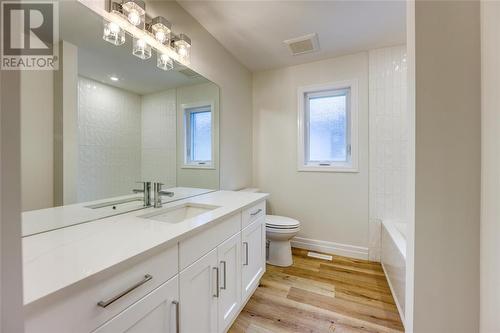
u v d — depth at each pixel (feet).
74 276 1.97
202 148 6.61
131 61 4.44
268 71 9.39
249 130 9.38
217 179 7.29
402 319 4.91
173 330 3.01
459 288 2.41
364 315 5.12
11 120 1.23
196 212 5.27
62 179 3.34
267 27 6.40
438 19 2.44
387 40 7.10
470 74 2.37
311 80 8.66
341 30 6.54
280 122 9.24
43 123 3.10
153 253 2.64
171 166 5.49
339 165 8.49
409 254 2.73
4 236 1.19
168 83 5.36
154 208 4.64
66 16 3.30
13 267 1.22
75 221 3.52
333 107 8.64
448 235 2.43
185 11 5.70
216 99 7.15
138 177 4.69
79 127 3.58
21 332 1.24
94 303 2.09
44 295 1.72
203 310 3.68
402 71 7.41
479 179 2.35
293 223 7.39
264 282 6.48
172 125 5.55
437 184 2.45
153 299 2.70
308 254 8.41
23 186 2.91
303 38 6.97
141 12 4.36
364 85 7.89
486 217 2.25
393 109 7.53
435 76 2.45
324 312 5.22
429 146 2.47
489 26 2.21
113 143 4.16
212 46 6.86
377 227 7.80
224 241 4.32
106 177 4.03
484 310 2.27
